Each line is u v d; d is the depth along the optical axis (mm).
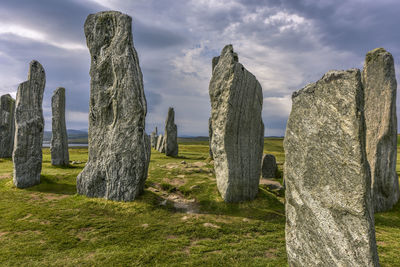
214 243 7895
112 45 12125
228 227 9180
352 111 4070
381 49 11719
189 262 6664
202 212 10859
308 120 4758
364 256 3742
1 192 12617
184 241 7953
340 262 4035
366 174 3877
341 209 4066
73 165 21547
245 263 6660
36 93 14289
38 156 14133
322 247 4332
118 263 6512
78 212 10023
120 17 12109
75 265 6367
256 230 9031
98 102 12352
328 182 4305
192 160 28000
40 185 13898
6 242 7398
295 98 5102
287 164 5180
